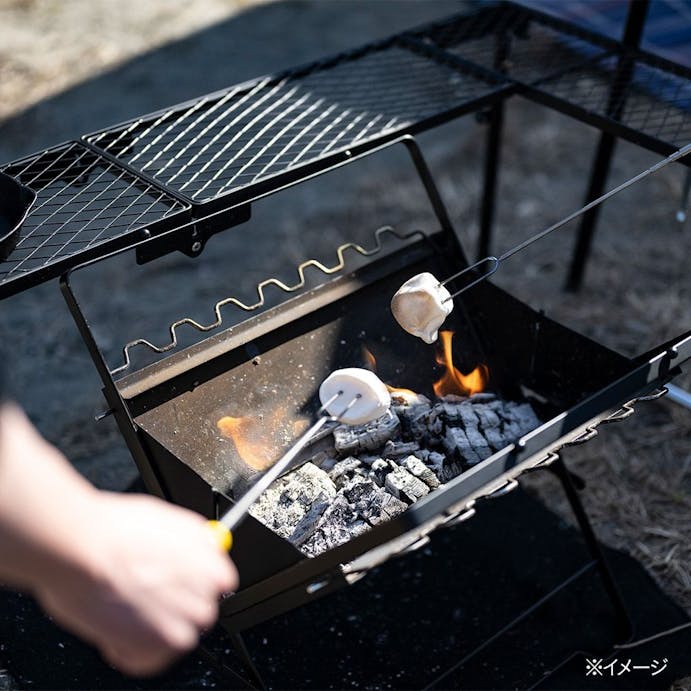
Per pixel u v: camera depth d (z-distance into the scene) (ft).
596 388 5.49
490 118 6.95
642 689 5.64
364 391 4.41
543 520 6.88
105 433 7.88
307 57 13.41
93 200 5.22
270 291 9.52
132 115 12.20
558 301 9.25
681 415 7.79
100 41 13.89
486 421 5.40
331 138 6.03
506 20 7.22
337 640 6.01
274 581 4.36
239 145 6.10
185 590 2.56
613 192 4.77
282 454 5.16
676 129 6.26
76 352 8.91
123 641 2.49
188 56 13.52
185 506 4.83
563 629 6.05
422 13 14.43
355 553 4.00
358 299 5.69
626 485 7.20
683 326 8.79
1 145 11.75
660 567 6.55
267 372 5.31
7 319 9.36
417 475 4.96
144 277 9.84
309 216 10.64
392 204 10.71
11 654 5.61
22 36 14.06
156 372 4.97
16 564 2.37
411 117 6.02
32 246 4.96
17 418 2.36
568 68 6.67
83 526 2.39
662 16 7.88
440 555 6.61
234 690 5.65
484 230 8.14
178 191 5.16
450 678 5.75
